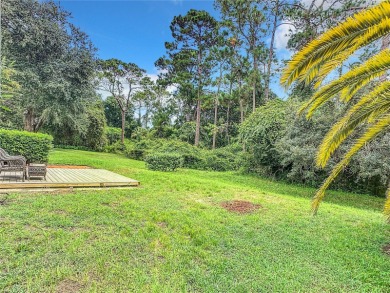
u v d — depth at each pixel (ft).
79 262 9.21
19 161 21.17
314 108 11.86
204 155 56.34
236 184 34.50
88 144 77.77
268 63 62.08
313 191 33.86
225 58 70.23
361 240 13.70
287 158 34.24
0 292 7.31
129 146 77.82
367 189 35.29
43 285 7.73
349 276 9.71
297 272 9.74
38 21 42.45
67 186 20.62
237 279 8.99
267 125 39.55
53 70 43.09
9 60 38.63
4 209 13.97
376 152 26.71
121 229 12.61
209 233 13.12
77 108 48.70
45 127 67.56
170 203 18.56
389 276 9.77
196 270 9.33
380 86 10.21
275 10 59.06
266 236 13.43
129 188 22.79
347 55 9.00
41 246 10.12
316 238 13.58
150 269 9.15
